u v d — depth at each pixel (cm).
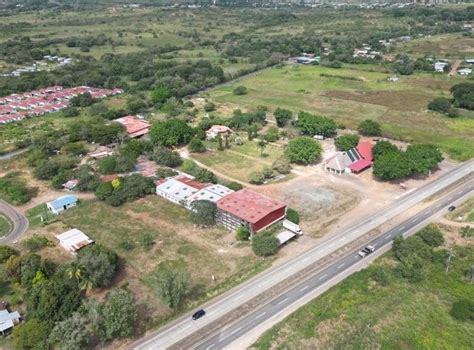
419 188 15050
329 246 11869
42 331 8425
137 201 14525
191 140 18712
